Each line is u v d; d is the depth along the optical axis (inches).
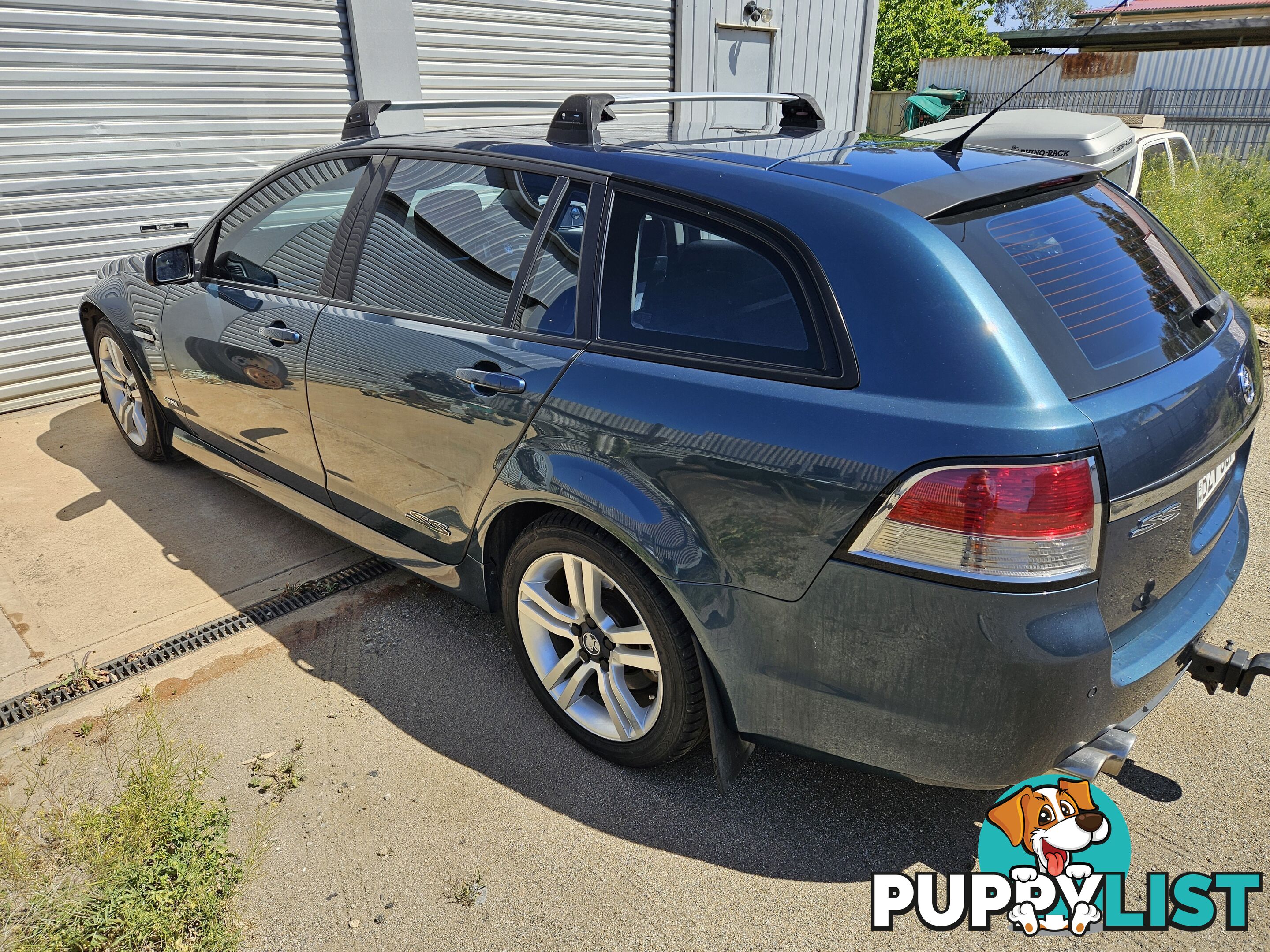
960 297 69.2
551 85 301.9
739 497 75.5
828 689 75.8
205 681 111.3
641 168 88.8
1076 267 78.6
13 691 109.1
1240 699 107.4
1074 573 66.6
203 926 78.1
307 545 143.6
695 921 79.4
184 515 153.6
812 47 394.9
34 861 82.5
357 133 127.0
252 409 131.1
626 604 90.7
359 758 98.8
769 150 91.5
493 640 120.0
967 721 70.4
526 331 94.0
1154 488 70.3
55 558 139.6
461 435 98.1
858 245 73.3
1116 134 254.7
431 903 81.3
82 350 214.4
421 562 113.4
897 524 67.9
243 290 130.8
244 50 223.1
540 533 93.1
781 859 85.8
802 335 74.8
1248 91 580.4
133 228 216.4
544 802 92.7
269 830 89.0
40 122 196.5
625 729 93.7
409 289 107.4
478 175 103.1
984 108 722.2
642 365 83.6
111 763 97.9
